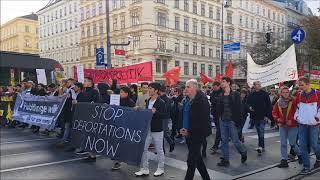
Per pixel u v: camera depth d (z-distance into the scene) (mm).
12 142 10844
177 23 55000
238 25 67562
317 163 7406
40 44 84375
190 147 5703
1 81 19156
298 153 7758
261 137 9125
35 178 6883
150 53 50062
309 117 6891
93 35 61219
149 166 7715
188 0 56812
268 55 51531
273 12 78688
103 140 7523
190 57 57250
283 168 7461
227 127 7613
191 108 5695
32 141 11016
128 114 7125
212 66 61969
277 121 7539
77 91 9664
